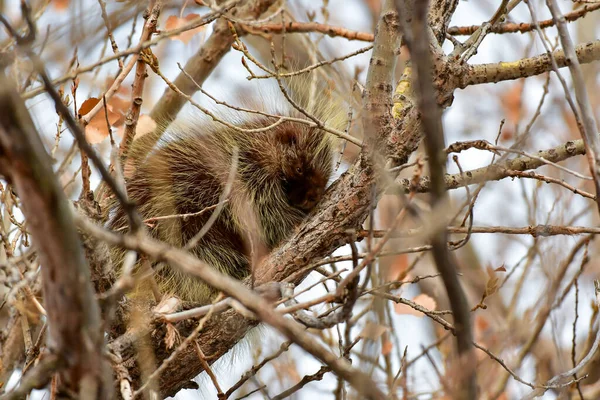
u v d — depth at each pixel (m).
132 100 5.09
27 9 3.19
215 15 5.61
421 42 3.01
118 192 3.19
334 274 4.13
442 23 5.39
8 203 5.82
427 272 7.95
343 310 3.70
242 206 7.40
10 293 3.86
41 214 2.91
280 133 7.88
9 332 6.01
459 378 3.30
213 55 7.90
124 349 4.75
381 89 5.12
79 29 5.31
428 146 3.06
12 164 2.81
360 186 5.20
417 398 6.41
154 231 7.37
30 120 2.82
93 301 3.14
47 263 3.00
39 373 3.07
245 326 5.24
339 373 3.27
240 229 7.38
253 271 4.59
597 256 7.16
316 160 7.71
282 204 7.70
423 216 3.74
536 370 6.86
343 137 5.30
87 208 4.41
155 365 5.16
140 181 7.52
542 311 6.76
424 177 5.66
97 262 4.54
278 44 8.78
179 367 5.21
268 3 7.79
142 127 5.87
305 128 7.87
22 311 4.96
